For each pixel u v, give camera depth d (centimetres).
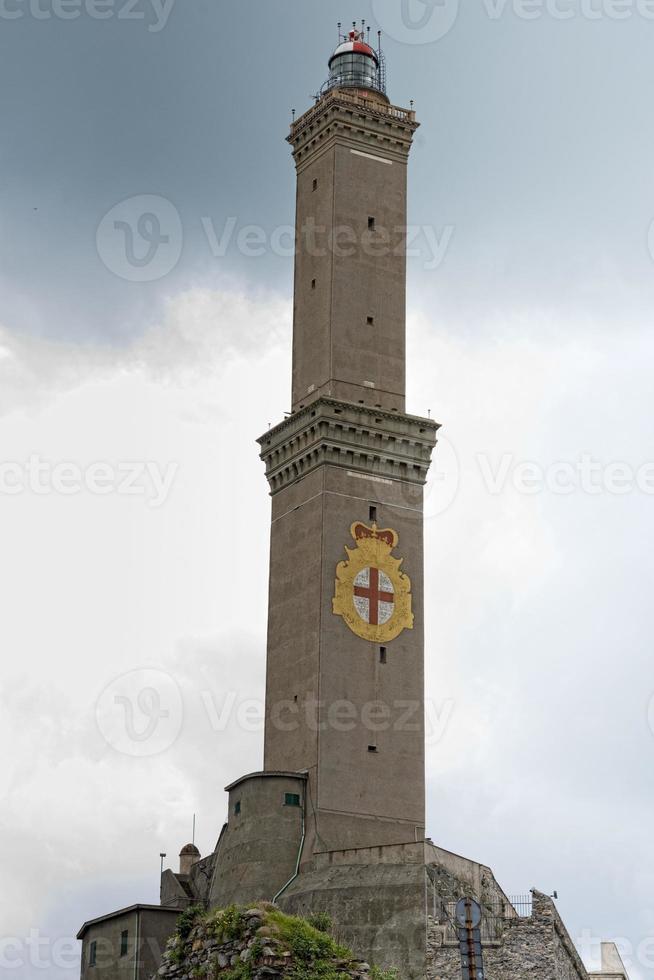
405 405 16138
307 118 16812
